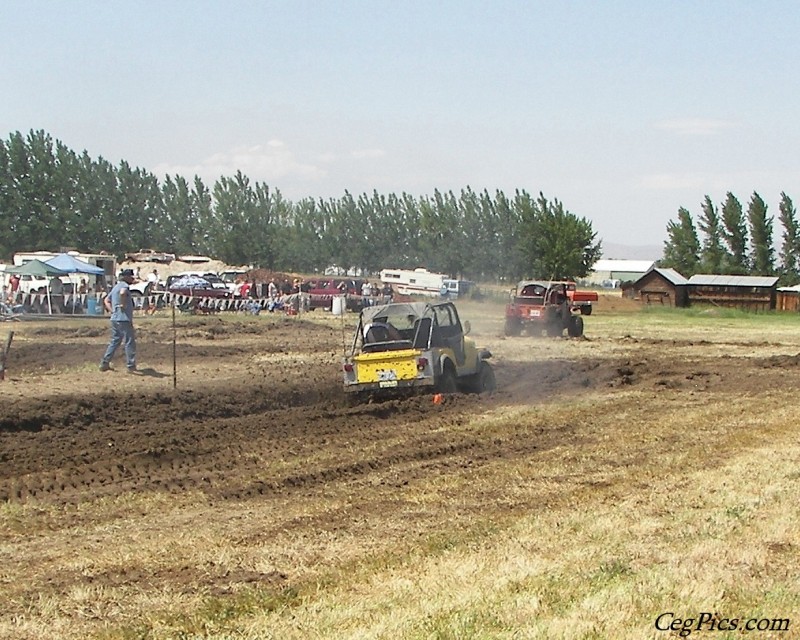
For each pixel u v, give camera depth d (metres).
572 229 88.38
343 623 7.23
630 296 88.94
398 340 20.95
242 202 113.25
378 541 9.77
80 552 9.45
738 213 112.56
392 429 17.05
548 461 14.23
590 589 7.88
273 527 10.41
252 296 61.88
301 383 22.17
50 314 45.56
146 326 39.22
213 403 19.55
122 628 7.31
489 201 112.56
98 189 109.94
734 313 74.81
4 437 15.55
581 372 27.11
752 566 8.56
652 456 14.59
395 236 120.25
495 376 25.55
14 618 7.57
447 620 7.14
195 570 8.79
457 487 12.45
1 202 103.19
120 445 14.93
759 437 16.41
